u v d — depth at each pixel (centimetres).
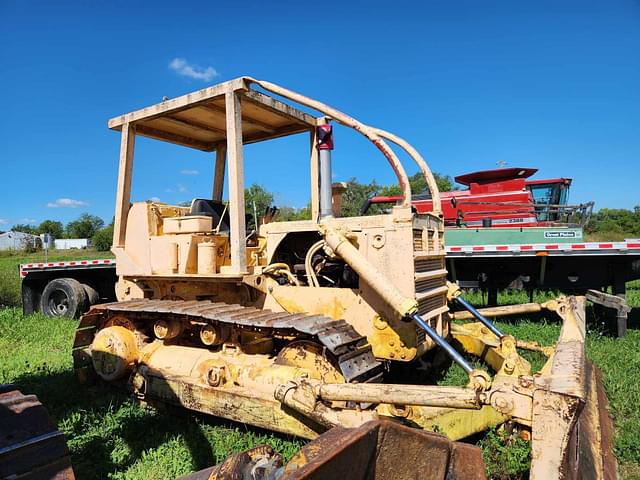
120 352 478
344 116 435
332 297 431
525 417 238
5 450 222
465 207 1222
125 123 536
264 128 575
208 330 443
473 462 225
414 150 480
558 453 218
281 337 423
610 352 625
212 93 457
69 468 241
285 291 456
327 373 382
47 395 497
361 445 174
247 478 212
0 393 261
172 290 524
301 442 370
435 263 465
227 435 391
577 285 805
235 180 441
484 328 522
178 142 601
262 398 371
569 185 1280
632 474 336
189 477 227
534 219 1167
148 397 463
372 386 293
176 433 406
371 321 412
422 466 209
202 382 419
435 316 447
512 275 854
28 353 700
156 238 507
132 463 361
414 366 496
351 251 390
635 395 461
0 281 1484
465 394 257
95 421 428
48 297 1088
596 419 375
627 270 769
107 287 1138
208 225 500
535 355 561
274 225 477
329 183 457
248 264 490
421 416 324
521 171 1241
